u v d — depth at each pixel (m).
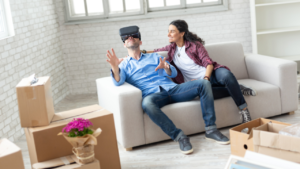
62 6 4.59
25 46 3.57
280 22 4.46
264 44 4.55
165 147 2.65
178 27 2.91
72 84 4.88
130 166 2.38
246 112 2.76
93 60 4.79
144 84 2.78
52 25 4.39
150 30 4.69
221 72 2.79
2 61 3.07
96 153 2.13
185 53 2.97
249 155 1.63
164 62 2.69
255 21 4.21
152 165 2.37
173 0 4.70
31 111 1.97
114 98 2.59
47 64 4.15
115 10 4.72
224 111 2.83
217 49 3.26
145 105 2.52
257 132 1.93
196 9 4.60
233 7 4.62
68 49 4.73
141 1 4.55
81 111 2.25
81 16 4.64
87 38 4.70
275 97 2.96
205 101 2.62
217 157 2.38
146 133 2.64
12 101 3.22
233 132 2.22
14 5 3.40
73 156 2.00
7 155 1.63
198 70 2.94
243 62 3.34
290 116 3.07
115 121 2.68
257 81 3.15
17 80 3.34
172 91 2.76
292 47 4.52
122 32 2.76
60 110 4.10
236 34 4.71
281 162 1.54
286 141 1.81
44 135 1.95
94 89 4.90
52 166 1.87
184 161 2.38
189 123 2.74
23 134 3.36
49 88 2.12
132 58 2.83
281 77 2.94
